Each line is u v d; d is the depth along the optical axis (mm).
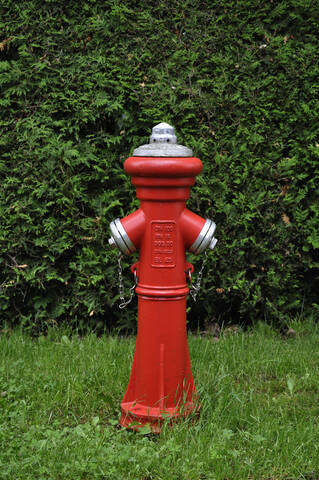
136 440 2932
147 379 3033
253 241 3840
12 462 2779
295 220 3869
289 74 3805
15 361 3494
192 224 2975
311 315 3992
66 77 3762
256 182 3830
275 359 3520
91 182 3873
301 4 3789
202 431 2969
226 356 3529
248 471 2805
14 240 3783
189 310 3934
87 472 2771
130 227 2977
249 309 3932
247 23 3811
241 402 3129
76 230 3814
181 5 3770
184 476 2768
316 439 2941
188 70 3785
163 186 2922
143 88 3773
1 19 3779
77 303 3859
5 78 3742
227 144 3832
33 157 3752
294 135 3852
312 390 3320
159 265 2977
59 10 3770
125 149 3867
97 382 3305
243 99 3803
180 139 3795
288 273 3885
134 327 3936
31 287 3906
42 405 3150
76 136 3771
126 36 3777
